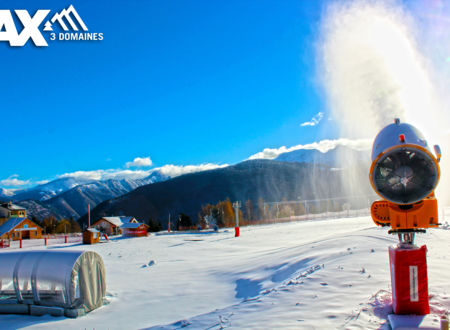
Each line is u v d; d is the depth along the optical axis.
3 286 10.70
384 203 6.32
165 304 11.40
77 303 10.38
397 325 5.54
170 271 18.14
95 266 11.30
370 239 16.17
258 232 45.28
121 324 9.30
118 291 13.63
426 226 6.00
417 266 6.02
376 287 8.17
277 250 21.50
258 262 17.22
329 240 18.59
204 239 41.78
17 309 10.53
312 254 15.30
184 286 14.12
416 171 5.88
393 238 15.64
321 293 8.18
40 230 76.12
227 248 29.08
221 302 11.29
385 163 6.00
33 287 10.42
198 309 10.57
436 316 5.86
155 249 32.19
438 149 6.14
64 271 10.27
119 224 75.06
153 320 9.57
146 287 14.26
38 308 10.40
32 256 10.77
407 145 5.80
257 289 12.25
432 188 5.81
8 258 10.81
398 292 6.07
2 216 91.88
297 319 6.55
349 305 7.06
